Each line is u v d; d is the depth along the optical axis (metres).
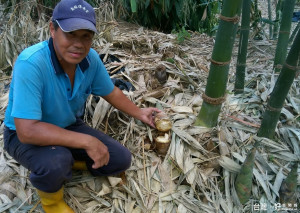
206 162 1.80
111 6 3.41
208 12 4.02
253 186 1.75
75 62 1.27
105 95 1.67
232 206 1.65
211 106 1.81
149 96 2.12
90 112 1.99
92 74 1.50
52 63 1.29
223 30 1.51
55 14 1.20
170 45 2.76
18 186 1.61
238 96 2.26
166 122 1.79
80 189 1.63
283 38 2.36
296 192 1.73
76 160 1.66
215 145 1.86
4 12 3.23
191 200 1.64
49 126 1.30
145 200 1.62
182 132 1.84
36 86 1.25
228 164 1.75
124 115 1.99
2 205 1.48
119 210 1.55
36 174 1.33
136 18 3.95
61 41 1.21
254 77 2.46
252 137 1.93
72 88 1.41
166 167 1.76
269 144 1.88
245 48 2.08
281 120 2.15
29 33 2.81
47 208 1.47
